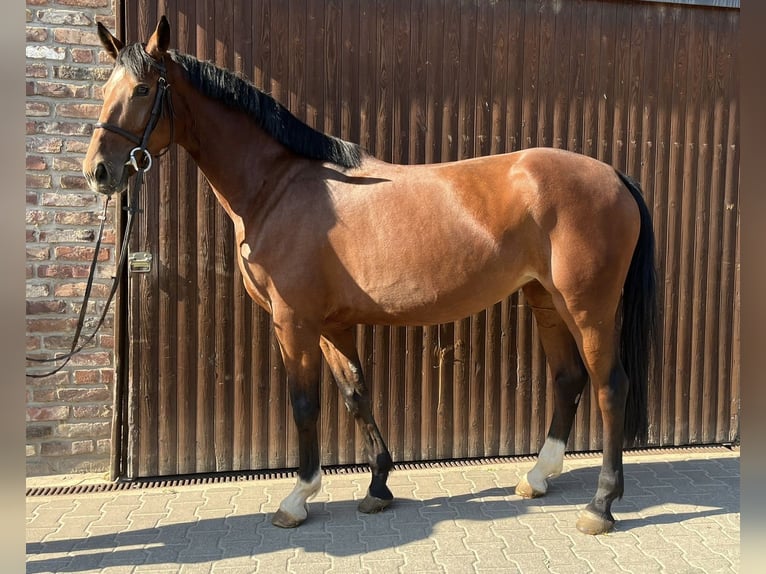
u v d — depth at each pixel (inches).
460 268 93.7
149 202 116.9
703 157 135.7
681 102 134.1
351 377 105.7
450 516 102.1
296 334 95.0
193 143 97.6
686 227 135.9
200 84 95.7
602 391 96.2
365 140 123.1
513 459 129.9
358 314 98.0
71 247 116.3
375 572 83.7
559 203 92.4
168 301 118.6
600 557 87.8
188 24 116.2
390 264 93.5
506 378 129.5
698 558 87.4
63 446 118.6
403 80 123.6
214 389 121.2
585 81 129.9
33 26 112.3
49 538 94.8
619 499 98.3
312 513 103.9
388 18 122.3
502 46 126.4
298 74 120.4
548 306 107.4
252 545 92.2
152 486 116.3
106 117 87.1
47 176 114.8
